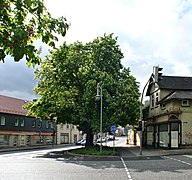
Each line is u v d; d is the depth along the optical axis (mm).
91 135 38219
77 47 37281
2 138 47500
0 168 18719
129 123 37781
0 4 4422
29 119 55875
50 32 5082
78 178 14078
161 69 40281
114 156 28031
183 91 36750
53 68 36281
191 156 26438
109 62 37406
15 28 4473
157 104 38750
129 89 35938
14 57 4438
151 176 14625
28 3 4465
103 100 33656
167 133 36281
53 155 30938
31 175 15289
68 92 33875
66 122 37500
